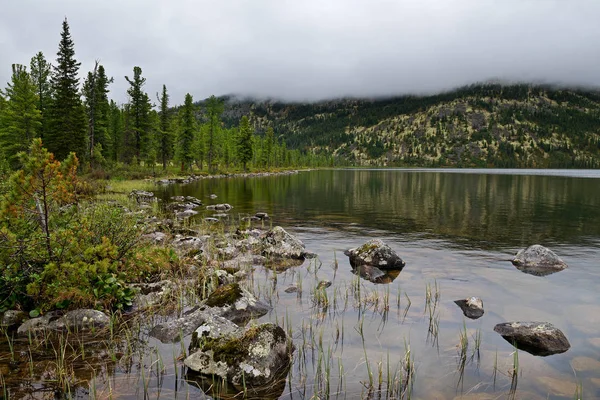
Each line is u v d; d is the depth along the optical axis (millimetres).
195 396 4895
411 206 29234
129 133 74625
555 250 14227
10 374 5215
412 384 5180
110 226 9125
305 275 10820
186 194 37844
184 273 10352
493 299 8805
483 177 97625
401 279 10500
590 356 6051
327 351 6164
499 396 4918
